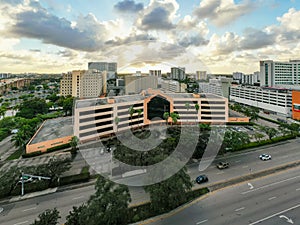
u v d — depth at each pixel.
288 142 37.06
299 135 40.44
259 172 25.03
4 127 46.19
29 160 31.27
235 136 32.97
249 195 19.95
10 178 21.23
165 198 15.85
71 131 40.56
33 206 19.05
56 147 35.00
